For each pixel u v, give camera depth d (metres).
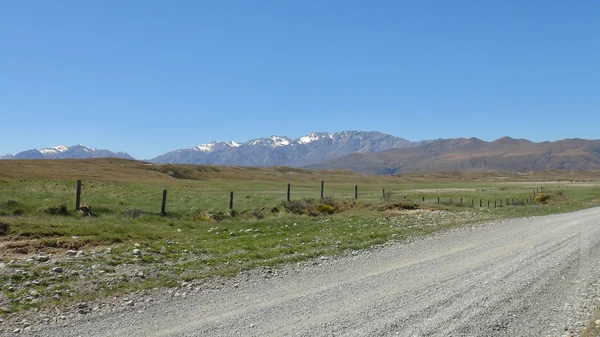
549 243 18.25
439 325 8.15
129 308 9.16
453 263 14.02
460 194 67.06
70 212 23.73
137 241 16.25
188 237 18.08
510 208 42.97
